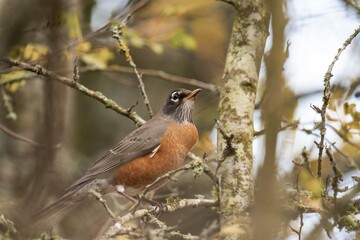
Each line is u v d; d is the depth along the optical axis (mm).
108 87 17109
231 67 8930
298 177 7711
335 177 7867
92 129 16797
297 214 7680
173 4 12234
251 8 9109
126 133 16953
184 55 16797
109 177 11938
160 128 12055
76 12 11781
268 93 6270
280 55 6355
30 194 11109
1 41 10664
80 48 11977
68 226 12961
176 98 12344
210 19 13266
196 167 8250
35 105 14734
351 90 9602
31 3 10492
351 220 7664
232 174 8242
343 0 10539
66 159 13445
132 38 11961
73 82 9727
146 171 11898
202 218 13258
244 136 8453
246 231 7637
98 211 13500
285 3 6516
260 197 6051
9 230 8570
